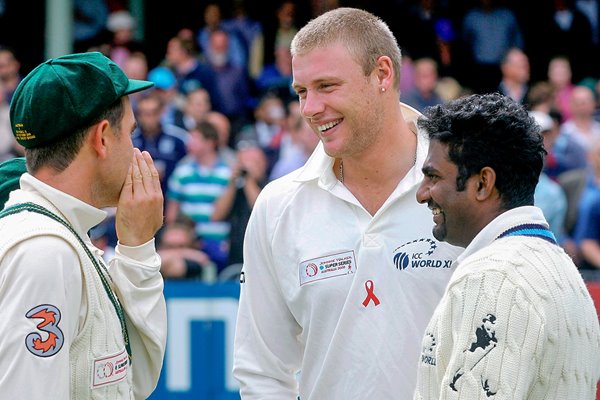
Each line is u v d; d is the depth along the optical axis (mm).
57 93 10531
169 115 35031
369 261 12516
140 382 11867
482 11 41750
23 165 13094
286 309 13375
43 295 9875
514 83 39844
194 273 29047
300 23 41469
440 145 10141
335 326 12695
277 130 36375
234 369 13609
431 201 10375
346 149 12555
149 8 43844
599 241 30906
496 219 9992
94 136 10797
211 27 40781
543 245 9781
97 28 41438
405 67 37562
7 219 10375
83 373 10305
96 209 10883
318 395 12812
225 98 38094
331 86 12383
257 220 13367
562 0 43031
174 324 24969
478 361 9180
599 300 24000
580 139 34375
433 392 9703
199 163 31547
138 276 11680
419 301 12406
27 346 9742
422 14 41750
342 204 12867
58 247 10094
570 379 9539
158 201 11781
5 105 36156
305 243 12906
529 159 9953
